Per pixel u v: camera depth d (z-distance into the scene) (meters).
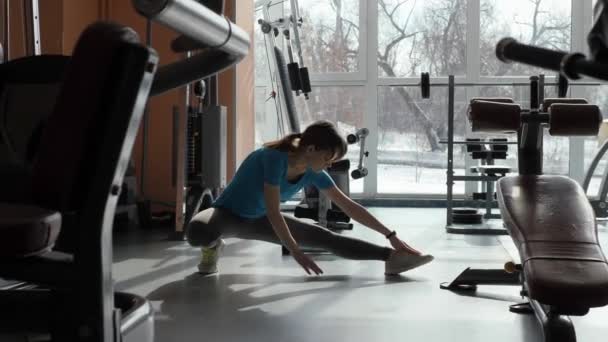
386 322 2.52
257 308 2.72
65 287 1.14
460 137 6.90
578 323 2.53
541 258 1.94
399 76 6.97
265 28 5.35
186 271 3.50
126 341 1.29
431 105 6.94
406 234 4.92
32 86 1.44
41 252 1.11
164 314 2.63
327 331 2.40
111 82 1.05
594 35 0.83
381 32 6.97
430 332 2.38
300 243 3.32
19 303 1.41
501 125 2.25
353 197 7.00
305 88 5.18
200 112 4.87
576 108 2.19
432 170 6.98
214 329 2.42
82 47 1.03
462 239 4.68
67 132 1.03
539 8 6.78
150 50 1.08
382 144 7.02
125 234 4.89
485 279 3.02
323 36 7.00
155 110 5.80
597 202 5.62
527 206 2.18
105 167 1.07
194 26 1.06
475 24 6.80
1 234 1.04
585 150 6.74
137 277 3.34
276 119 6.92
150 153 5.82
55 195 1.04
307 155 2.93
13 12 4.81
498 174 5.40
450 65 6.90
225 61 1.29
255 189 3.18
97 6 5.71
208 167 4.66
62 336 1.13
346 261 3.79
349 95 7.01
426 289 3.07
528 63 1.11
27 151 1.42
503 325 2.48
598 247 1.98
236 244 4.40
